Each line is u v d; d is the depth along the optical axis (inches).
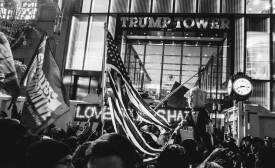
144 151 226.2
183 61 1079.6
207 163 109.5
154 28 1029.2
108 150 70.1
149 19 1038.4
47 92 231.8
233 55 975.0
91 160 71.7
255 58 971.9
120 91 275.1
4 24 1099.3
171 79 1072.2
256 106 591.2
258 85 956.0
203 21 997.8
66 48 1075.9
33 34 1109.1
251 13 994.7
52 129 345.7
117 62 260.2
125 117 244.4
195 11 1035.9
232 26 991.6
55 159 89.7
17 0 1125.1
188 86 1059.3
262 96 947.3
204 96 353.7
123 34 1080.8
